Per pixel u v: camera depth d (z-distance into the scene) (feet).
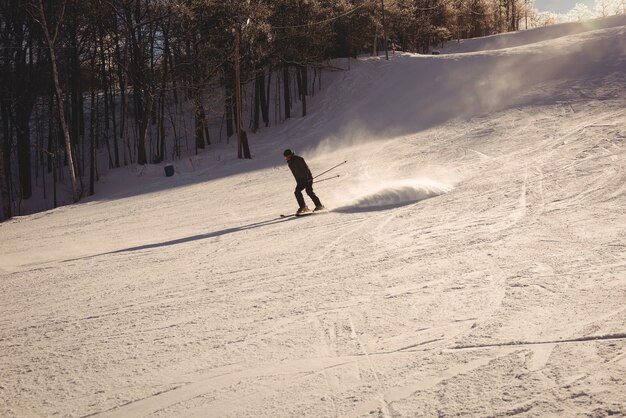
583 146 46.19
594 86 80.74
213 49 117.39
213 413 10.22
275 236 31.71
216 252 29.14
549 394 9.09
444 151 61.26
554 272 16.80
